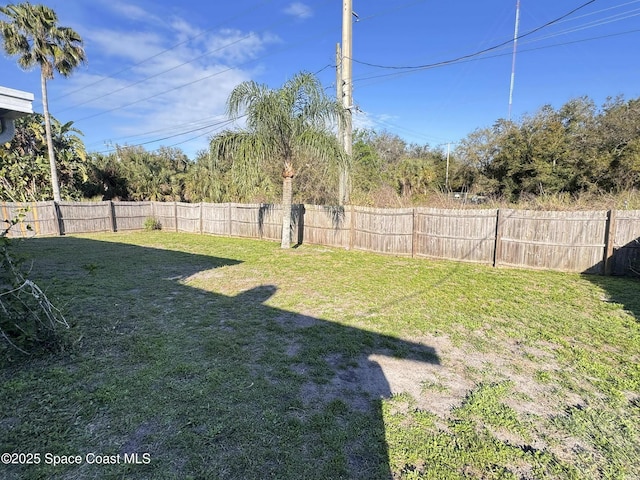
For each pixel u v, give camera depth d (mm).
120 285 5922
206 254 9344
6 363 2947
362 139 23844
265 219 12461
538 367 3160
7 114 3842
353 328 4066
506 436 2217
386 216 9422
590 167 16109
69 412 2348
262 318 4371
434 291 5734
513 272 7277
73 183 17953
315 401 2559
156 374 2885
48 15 13602
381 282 6332
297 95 8508
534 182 18031
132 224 15945
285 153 9484
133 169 21016
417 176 21219
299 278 6617
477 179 22344
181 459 1947
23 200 15172
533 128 19328
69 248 10273
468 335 3896
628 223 6727
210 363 3117
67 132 17578
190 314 4477
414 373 3033
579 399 2646
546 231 7418
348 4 10391
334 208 10531
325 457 1987
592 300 5219
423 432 2230
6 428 2170
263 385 2760
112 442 2074
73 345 3344
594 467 1963
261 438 2131
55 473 1826
